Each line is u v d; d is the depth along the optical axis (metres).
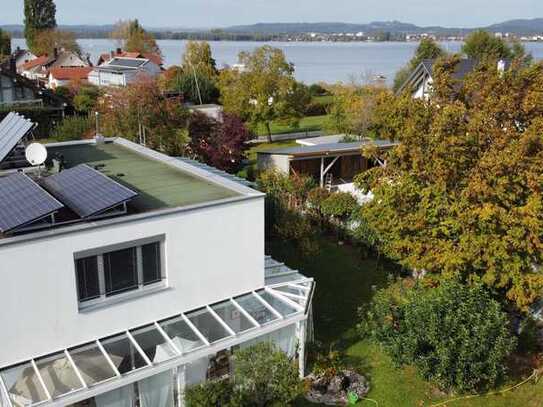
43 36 114.06
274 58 58.47
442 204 17.69
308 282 17.25
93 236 12.55
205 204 14.31
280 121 59.47
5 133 19.81
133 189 16.48
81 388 11.71
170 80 79.75
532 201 16.02
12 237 11.68
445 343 14.34
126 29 122.94
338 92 60.09
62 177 15.87
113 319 13.40
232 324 14.98
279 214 25.27
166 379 13.46
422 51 70.88
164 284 14.29
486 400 15.41
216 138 37.84
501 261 16.95
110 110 36.59
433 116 17.89
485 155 16.59
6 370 11.94
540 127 16.05
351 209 27.58
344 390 15.55
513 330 18.34
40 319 12.23
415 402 15.27
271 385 13.20
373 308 17.50
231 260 15.40
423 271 21.97
